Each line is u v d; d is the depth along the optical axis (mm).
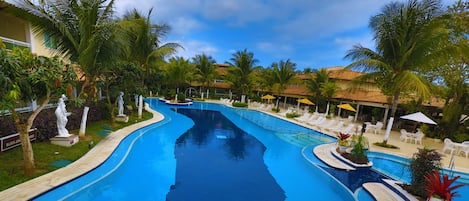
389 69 13172
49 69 5453
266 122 21828
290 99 40875
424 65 12781
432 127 18031
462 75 15695
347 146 10984
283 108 35000
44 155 7457
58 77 5656
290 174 9094
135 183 7344
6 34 12195
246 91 40188
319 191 7785
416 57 12625
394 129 21250
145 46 19656
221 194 7055
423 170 6773
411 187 6934
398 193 7145
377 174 9156
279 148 12797
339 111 26500
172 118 19859
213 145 12602
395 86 13180
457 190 8312
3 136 7402
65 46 9055
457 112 15695
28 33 11125
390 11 13195
